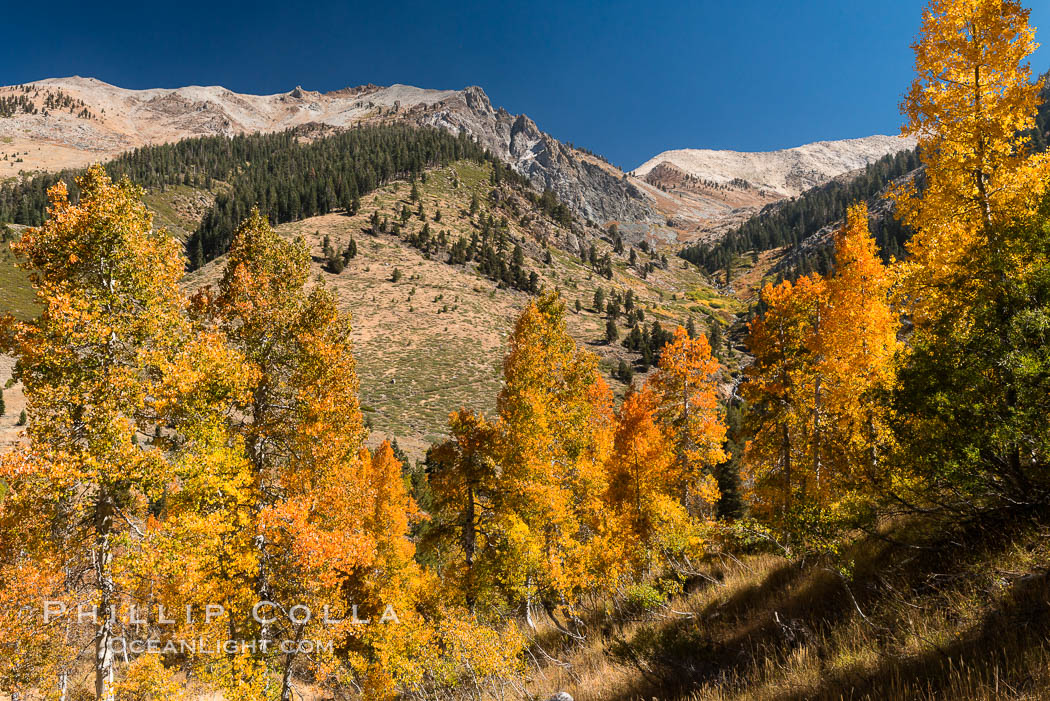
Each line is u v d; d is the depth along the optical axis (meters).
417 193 189.38
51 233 11.75
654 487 19.06
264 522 13.07
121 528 12.07
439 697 11.91
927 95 10.70
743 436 19.05
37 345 11.18
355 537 15.17
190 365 12.63
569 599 14.18
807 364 16.88
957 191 10.35
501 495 17.52
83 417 11.26
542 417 17.41
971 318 6.18
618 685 7.07
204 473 12.25
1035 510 5.39
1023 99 9.54
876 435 12.62
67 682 14.75
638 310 136.38
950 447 5.64
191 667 13.26
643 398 24.75
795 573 8.25
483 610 16.84
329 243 137.50
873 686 4.28
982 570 5.12
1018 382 5.23
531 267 168.12
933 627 4.90
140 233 12.71
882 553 7.10
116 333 11.97
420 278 128.00
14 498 10.85
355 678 17.59
